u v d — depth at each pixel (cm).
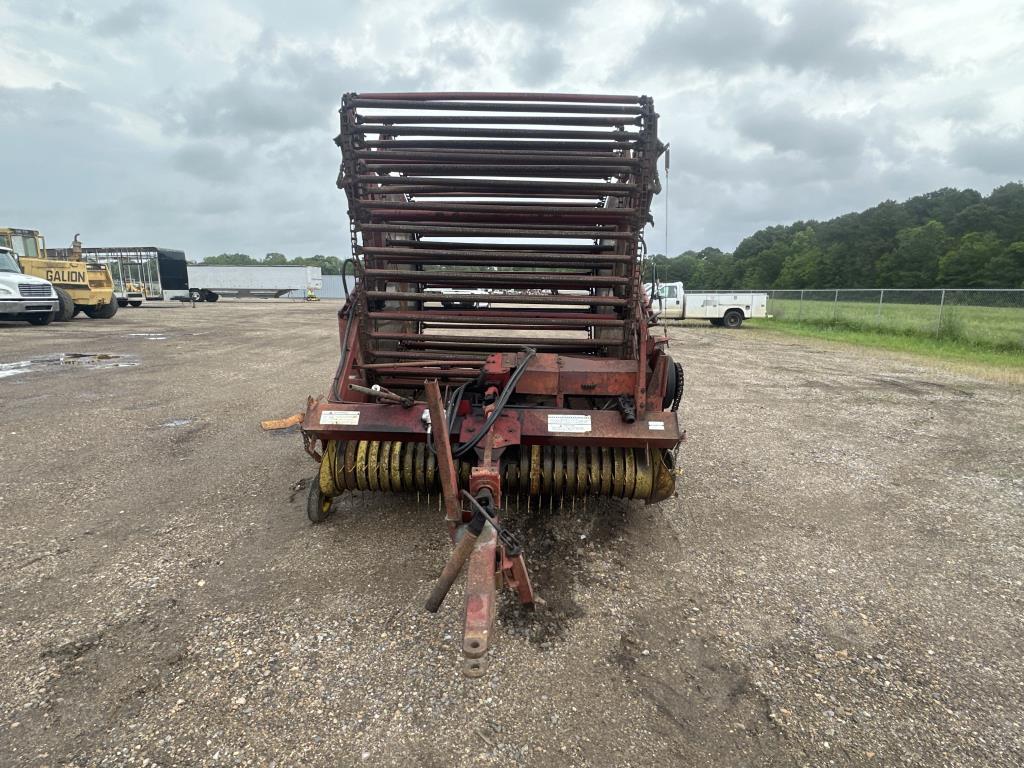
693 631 287
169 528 387
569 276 383
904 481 511
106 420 655
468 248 438
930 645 281
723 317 2402
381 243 432
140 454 538
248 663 256
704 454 577
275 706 232
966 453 596
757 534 398
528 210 376
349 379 390
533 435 341
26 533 376
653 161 366
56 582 318
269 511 416
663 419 355
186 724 222
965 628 296
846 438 648
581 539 380
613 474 363
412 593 312
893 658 270
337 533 381
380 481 370
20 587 312
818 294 2566
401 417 356
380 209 397
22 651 260
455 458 332
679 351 1472
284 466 509
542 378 369
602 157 359
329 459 373
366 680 247
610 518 413
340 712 229
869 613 307
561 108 368
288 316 2641
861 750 217
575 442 344
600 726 226
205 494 446
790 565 356
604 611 301
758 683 251
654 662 263
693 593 321
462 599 307
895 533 405
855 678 256
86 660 256
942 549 383
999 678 258
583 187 365
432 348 470
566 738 219
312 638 274
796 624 295
